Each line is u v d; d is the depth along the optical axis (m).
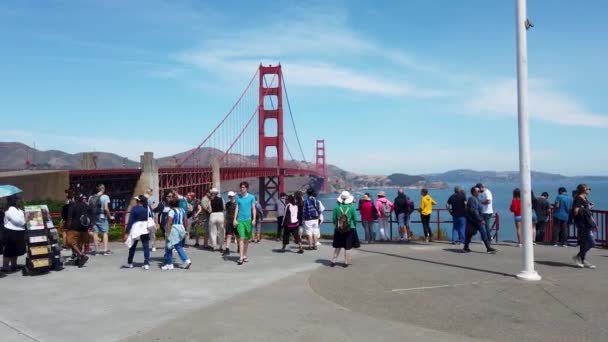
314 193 14.60
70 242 11.60
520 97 10.05
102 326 6.75
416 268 11.09
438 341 6.10
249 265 11.66
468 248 13.95
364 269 10.98
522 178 9.95
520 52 10.06
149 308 7.66
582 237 11.05
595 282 9.45
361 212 16.55
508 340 6.16
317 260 12.41
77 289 9.05
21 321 7.02
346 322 6.88
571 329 6.59
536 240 16.34
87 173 40.56
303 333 6.39
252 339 6.15
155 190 50.78
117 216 31.17
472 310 7.52
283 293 8.62
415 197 184.00
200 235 18.67
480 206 15.28
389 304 7.86
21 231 10.93
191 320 6.97
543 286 9.09
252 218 12.15
